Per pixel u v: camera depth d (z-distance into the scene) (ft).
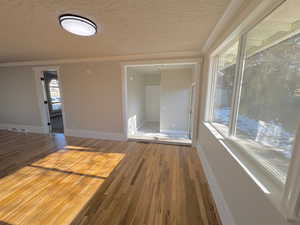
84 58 11.21
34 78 12.93
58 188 5.91
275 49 3.02
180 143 11.19
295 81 2.49
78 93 12.07
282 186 2.67
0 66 13.33
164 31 6.29
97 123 12.25
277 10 2.97
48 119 14.11
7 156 8.84
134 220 4.45
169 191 5.76
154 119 24.52
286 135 2.64
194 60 9.48
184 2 4.22
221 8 4.47
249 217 3.14
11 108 14.24
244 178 3.38
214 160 5.90
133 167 7.61
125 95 11.26
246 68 4.22
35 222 4.38
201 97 9.70
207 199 5.37
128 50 9.17
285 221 2.14
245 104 4.17
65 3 4.23
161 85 16.55
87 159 8.50
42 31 6.22
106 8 4.53
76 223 4.35
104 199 5.32
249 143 3.87
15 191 5.73
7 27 5.82
